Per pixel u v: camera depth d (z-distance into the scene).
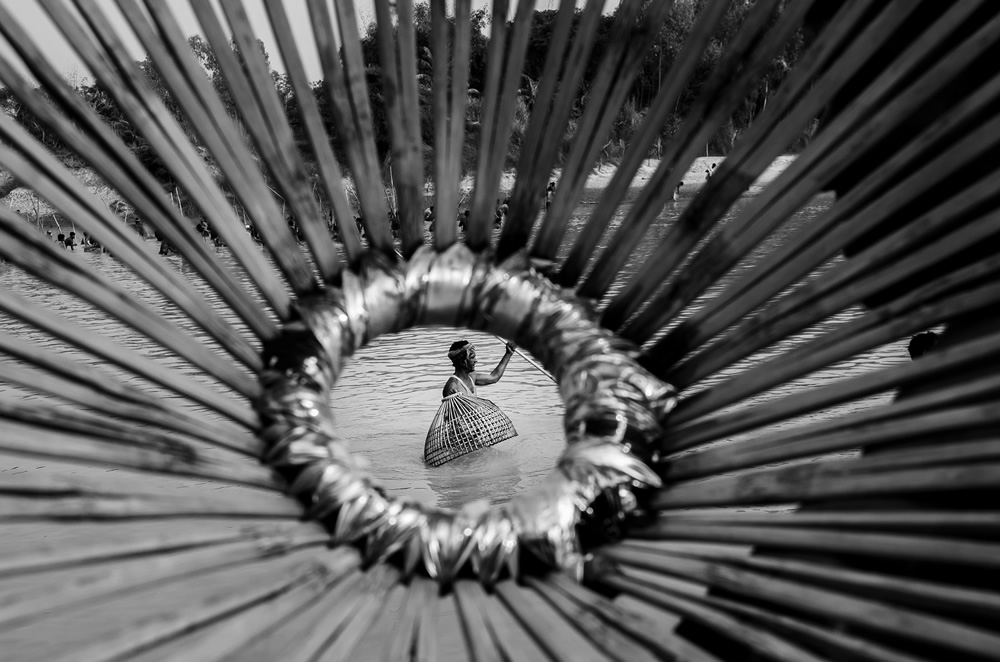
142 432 1.17
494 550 1.31
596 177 20.09
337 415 7.61
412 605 1.22
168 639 1.00
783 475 1.16
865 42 1.16
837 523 1.07
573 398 1.44
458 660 2.82
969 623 1.03
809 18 1.46
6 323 10.48
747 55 1.29
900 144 1.32
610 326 1.51
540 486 1.39
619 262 1.46
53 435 1.06
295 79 1.32
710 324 1.39
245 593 1.11
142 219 1.27
